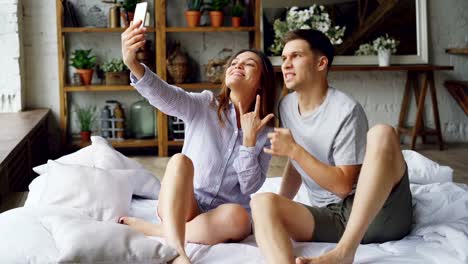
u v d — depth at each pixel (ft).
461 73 21.63
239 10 20.07
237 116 8.50
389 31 20.89
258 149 8.39
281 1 20.58
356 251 7.62
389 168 7.14
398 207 7.68
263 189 10.85
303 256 7.31
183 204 7.41
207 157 8.36
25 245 7.11
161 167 18.28
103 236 7.18
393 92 21.63
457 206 8.40
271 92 8.54
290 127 8.36
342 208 7.86
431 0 21.22
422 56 20.97
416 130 20.25
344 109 7.77
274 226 6.93
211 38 20.99
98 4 20.30
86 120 19.93
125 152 20.95
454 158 18.85
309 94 8.07
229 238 7.94
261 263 7.17
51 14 20.04
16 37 19.16
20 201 11.14
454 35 21.47
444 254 7.36
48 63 20.17
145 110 20.13
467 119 21.88
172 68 19.81
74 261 6.94
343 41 20.75
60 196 8.96
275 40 20.53
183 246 7.23
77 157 10.89
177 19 20.81
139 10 7.93
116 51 20.63
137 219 8.52
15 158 12.94
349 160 7.66
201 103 8.47
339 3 20.70
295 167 8.47
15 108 19.29
